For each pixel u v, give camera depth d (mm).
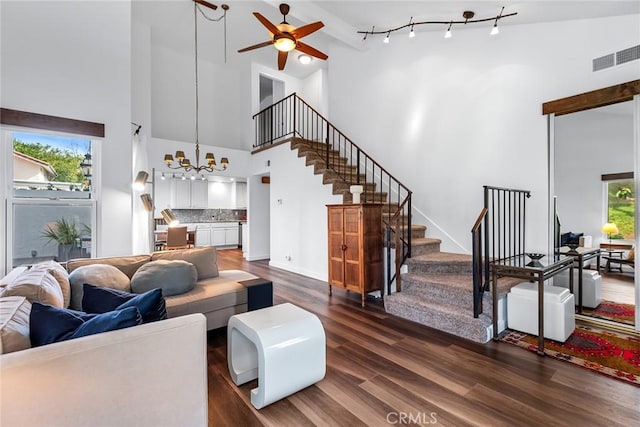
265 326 1982
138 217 4664
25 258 3137
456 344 2678
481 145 4070
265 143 6957
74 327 1334
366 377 2170
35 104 3092
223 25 5637
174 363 1330
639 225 2881
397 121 4984
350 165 5559
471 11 3666
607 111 3670
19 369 1018
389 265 3682
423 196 4664
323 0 4082
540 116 3582
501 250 3916
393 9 4027
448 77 4391
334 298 4070
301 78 8031
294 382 1945
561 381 2090
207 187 9820
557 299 2689
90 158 3465
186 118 6969
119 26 3578
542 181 3574
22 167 3115
